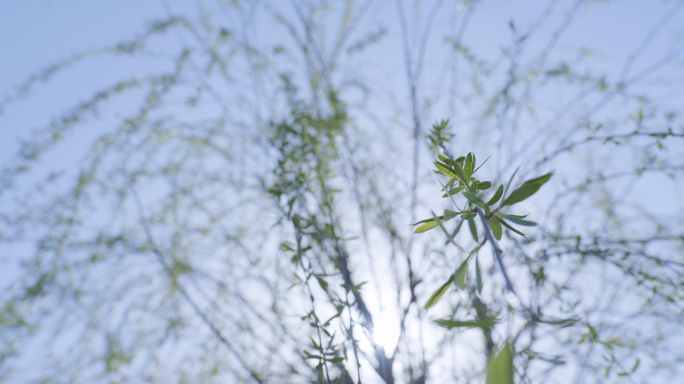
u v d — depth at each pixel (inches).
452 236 13.6
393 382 31.5
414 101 47.3
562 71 46.0
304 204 30.6
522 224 13.4
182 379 49.2
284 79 44.4
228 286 43.0
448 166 15.7
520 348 26.7
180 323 47.3
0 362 44.8
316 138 38.0
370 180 44.4
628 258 31.9
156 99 51.3
